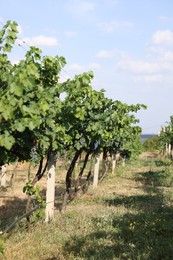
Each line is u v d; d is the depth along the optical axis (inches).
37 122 191.8
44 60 309.1
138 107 631.8
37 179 369.4
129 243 318.7
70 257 281.9
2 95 176.7
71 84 321.4
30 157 257.3
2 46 216.2
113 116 539.2
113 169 988.6
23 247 297.7
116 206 513.3
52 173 399.2
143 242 322.0
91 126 425.4
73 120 368.5
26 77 169.9
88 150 522.0
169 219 410.9
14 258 272.5
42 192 636.7
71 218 413.4
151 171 1003.3
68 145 439.2
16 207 488.4
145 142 2331.4
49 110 258.2
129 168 1166.3
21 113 190.4
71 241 323.3
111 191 663.8
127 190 677.9
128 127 779.4
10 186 669.3
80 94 387.9
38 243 311.4
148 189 690.2
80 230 363.9
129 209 481.7
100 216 417.1
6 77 187.2
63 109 335.0
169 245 310.2
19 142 232.5
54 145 310.5
